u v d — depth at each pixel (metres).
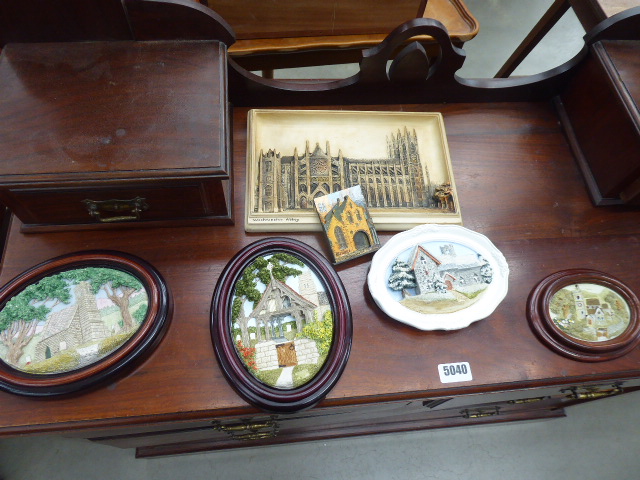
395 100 1.10
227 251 0.91
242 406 0.78
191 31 0.87
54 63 0.84
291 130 1.03
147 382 0.79
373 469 1.42
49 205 0.83
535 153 1.08
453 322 0.85
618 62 0.94
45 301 0.82
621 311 0.90
